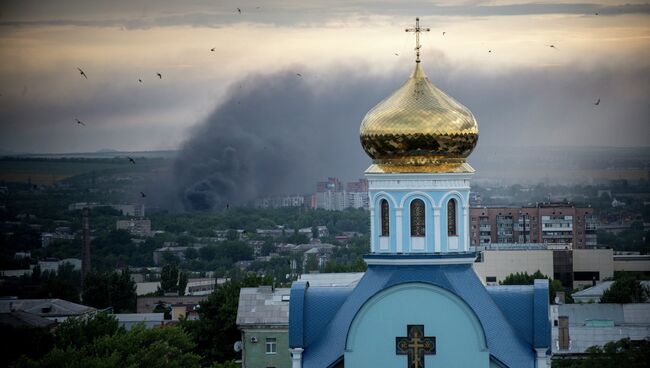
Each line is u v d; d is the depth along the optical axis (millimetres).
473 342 114062
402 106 119125
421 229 118500
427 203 118250
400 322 114375
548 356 116625
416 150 118438
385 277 117062
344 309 117875
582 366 175625
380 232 119062
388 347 114500
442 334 114188
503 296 118812
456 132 118250
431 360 114188
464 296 115688
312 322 118562
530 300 118250
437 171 118312
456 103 120250
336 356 115875
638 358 174375
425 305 114312
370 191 119375
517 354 115875
